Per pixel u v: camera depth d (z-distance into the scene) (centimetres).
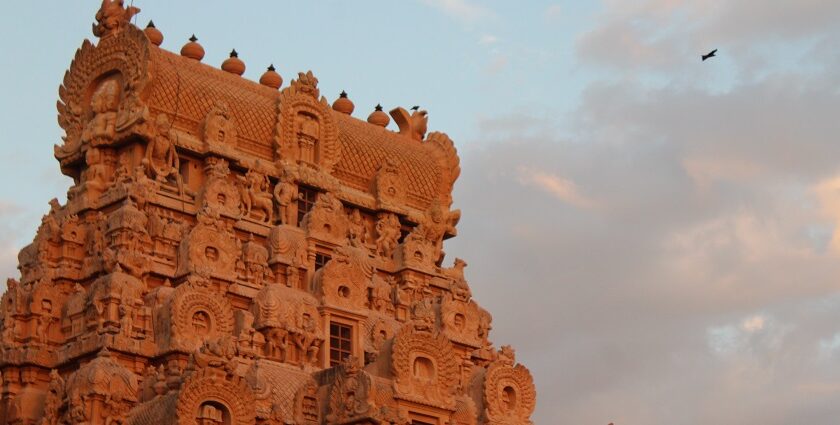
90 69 9106
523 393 8744
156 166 8744
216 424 7381
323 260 8994
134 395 7669
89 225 8600
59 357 8119
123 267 8206
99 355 7775
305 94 9431
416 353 8106
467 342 9088
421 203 9925
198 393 7344
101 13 9200
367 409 7694
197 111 9050
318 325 8494
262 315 8300
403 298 9175
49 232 8525
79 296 8250
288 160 9244
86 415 7525
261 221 8969
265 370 7962
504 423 8581
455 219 9981
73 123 9050
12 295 8338
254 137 9219
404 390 7969
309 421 7819
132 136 8694
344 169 9594
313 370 8344
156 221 8469
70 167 9019
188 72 9119
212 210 8600
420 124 10362
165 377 7688
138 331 8025
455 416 8219
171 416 7306
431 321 8800
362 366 8100
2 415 8069
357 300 8719
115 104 8906
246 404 7469
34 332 8225
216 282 8400
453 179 10112
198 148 8938
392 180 9694
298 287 8744
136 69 8850
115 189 8575
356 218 9500
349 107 10044
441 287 9556
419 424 8019
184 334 8000
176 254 8475
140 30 8919
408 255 9412
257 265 8650
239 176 9094
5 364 8144
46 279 8369
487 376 8631
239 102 9219
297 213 9156
